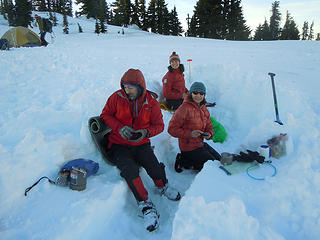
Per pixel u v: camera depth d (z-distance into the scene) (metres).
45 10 55.72
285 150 2.53
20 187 2.05
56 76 4.54
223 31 41.50
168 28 53.81
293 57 8.98
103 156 2.62
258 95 4.47
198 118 2.92
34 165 2.22
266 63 7.67
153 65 6.65
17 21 34.78
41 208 1.93
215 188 2.05
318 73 6.28
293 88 4.76
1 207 1.89
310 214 1.79
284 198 1.91
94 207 1.99
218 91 5.29
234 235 1.60
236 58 8.55
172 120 2.91
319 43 13.64
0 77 4.12
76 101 3.40
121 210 2.21
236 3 40.09
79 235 1.83
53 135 2.58
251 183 2.11
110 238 1.96
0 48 8.02
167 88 4.65
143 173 2.75
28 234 1.72
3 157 2.16
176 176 2.97
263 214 1.82
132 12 54.31
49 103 3.41
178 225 1.70
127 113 2.47
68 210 1.93
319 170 2.17
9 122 2.74
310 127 2.82
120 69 5.72
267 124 2.93
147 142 2.65
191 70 5.99
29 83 4.04
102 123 2.58
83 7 56.03
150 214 2.10
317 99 4.29
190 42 16.42
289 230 1.74
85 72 5.02
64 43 13.25
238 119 4.41
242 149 2.87
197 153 2.90
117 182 2.34
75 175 2.12
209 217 1.70
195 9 45.06
